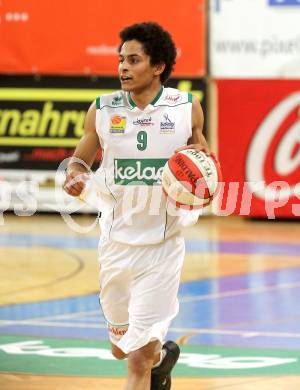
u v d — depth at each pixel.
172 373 13.02
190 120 10.17
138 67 9.94
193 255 24.11
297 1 29.75
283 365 13.58
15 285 20.09
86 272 21.62
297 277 21.34
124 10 30.09
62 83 30.58
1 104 30.75
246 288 20.02
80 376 12.89
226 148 30.28
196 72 30.23
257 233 28.02
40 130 30.67
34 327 16.20
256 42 30.00
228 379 12.73
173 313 10.18
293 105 29.84
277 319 16.98
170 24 30.05
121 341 10.17
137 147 10.09
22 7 30.33
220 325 16.45
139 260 10.14
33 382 12.56
